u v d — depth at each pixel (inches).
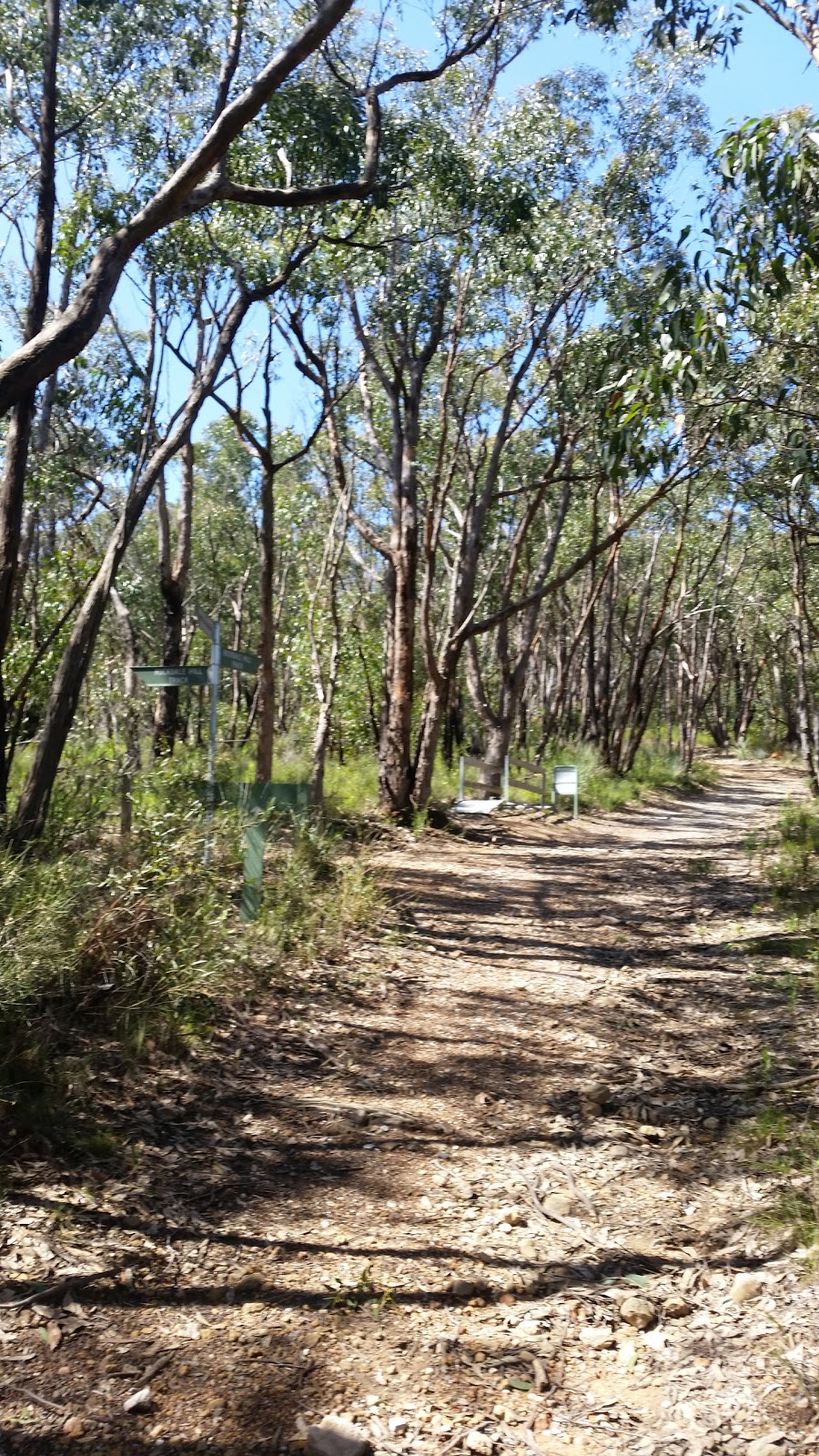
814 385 420.2
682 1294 157.8
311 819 495.2
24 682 479.8
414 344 700.0
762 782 1536.7
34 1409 124.5
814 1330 141.3
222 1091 221.3
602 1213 183.5
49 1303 142.7
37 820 305.1
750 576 1697.8
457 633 700.7
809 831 633.0
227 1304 148.9
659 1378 138.2
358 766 910.4
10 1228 156.0
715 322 283.9
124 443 510.3
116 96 466.6
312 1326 145.3
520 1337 147.2
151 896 248.7
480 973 341.7
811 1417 126.2
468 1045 269.7
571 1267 165.3
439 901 460.1
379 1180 191.9
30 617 577.6
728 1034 278.8
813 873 489.4
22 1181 168.2
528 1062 258.8
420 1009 298.0
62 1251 153.5
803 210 286.4
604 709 1234.6
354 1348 141.8
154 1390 130.0
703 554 1478.8
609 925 426.3
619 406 305.7
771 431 555.5
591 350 702.5
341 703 992.2
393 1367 138.4
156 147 481.7
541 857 628.1
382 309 654.5
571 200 693.9
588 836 754.8
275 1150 199.8
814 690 1079.0
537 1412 131.6
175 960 245.0
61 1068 198.8
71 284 508.4
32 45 443.2
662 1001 311.7
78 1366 132.4
